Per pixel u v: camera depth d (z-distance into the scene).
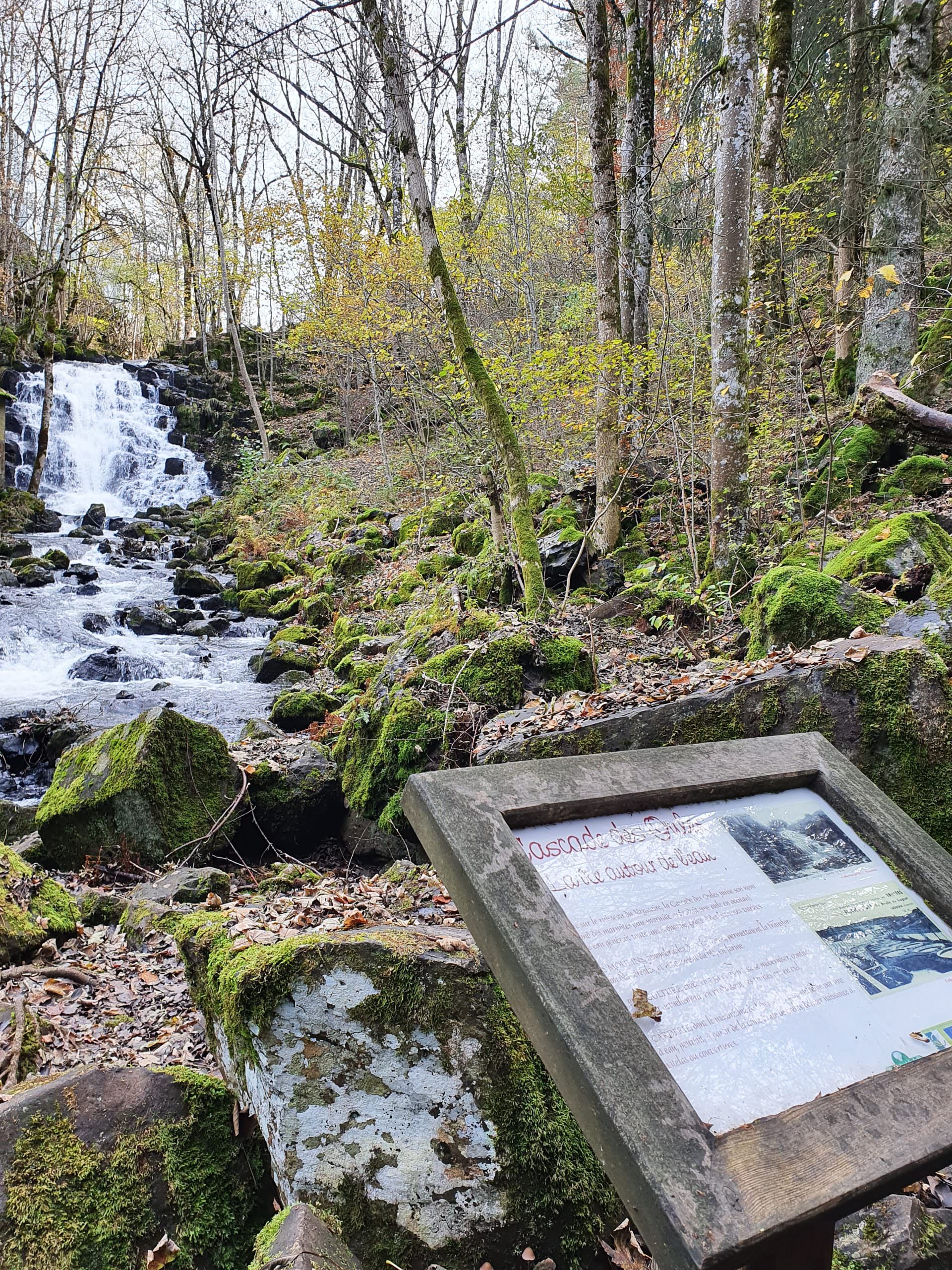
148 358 32.56
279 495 20.05
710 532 8.56
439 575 12.17
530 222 17.83
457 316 8.34
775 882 1.88
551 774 1.87
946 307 10.41
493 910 1.59
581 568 9.77
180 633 12.55
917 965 1.80
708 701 4.33
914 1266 2.17
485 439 9.96
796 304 10.52
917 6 10.59
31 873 4.39
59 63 22.17
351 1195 2.24
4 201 23.94
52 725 8.06
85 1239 2.14
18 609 12.17
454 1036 2.43
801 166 15.38
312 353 24.33
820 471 9.97
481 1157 2.36
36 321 24.58
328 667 10.52
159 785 5.46
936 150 11.48
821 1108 1.50
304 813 6.07
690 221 12.35
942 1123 1.53
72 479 22.00
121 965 3.83
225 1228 2.32
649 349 10.20
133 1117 2.35
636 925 1.69
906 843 2.01
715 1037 1.55
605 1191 2.44
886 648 3.95
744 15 7.76
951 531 7.94
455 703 5.91
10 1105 2.26
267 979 2.35
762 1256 1.41
